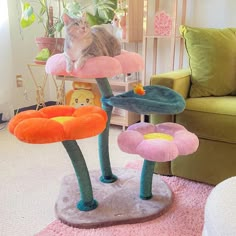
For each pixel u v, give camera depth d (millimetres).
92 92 2613
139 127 1432
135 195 1462
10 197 1499
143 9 2402
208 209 708
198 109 1524
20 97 2824
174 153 1220
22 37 2750
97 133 1164
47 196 1511
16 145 2191
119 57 1404
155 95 1453
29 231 1250
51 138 1087
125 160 1934
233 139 1446
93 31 1353
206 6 2295
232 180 801
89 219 1277
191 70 1798
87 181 1334
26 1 2713
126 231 1233
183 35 1825
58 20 2471
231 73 1753
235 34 1849
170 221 1299
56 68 1329
